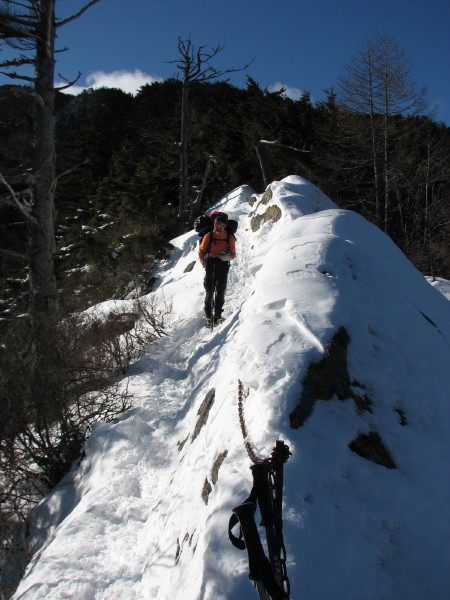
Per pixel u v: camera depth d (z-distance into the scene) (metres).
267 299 3.61
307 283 3.64
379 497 2.37
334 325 3.19
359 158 22.16
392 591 2.05
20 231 17.89
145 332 7.48
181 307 8.55
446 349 3.77
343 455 2.48
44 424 5.00
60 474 4.91
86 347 5.88
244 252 10.16
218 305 7.16
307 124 23.67
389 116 21.42
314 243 4.20
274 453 1.83
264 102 24.58
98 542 3.26
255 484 1.73
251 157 22.31
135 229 16.16
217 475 2.57
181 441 4.24
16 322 5.77
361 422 2.71
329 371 2.88
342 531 2.15
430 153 23.22
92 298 13.34
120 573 2.97
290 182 11.82
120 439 4.47
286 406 2.61
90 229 18.19
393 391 3.05
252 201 14.40
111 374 6.29
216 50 17.42
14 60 7.59
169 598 2.30
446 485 2.60
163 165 23.22
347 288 3.65
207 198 22.34
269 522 1.66
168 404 5.26
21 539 4.25
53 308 7.91
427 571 2.16
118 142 30.61
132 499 3.75
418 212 21.44
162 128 26.52
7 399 4.86
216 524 2.18
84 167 27.42
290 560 1.95
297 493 2.22
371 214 21.83
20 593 2.97
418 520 2.35
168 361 6.56
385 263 4.97
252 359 2.96
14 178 7.55
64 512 4.27
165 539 2.93
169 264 13.39
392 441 2.71
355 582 2.00
